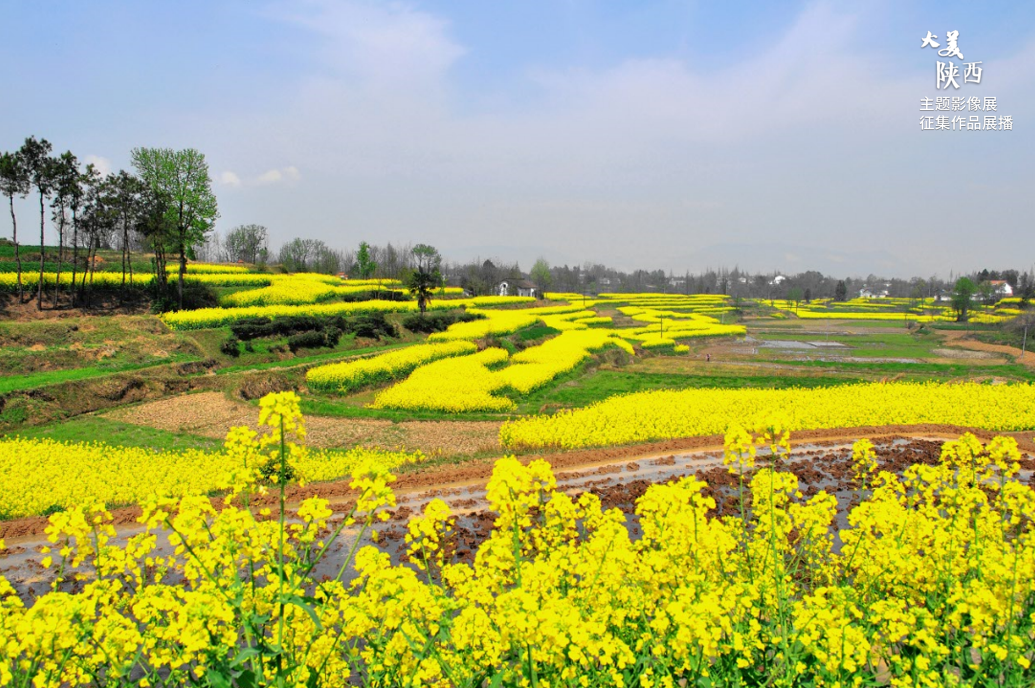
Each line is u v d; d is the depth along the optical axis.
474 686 5.68
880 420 26.39
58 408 27.31
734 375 44.97
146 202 48.22
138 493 17.19
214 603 5.00
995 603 5.82
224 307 52.59
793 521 8.18
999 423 25.88
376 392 35.97
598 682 5.64
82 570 12.27
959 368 49.03
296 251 106.19
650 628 6.19
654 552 6.64
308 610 4.89
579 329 68.44
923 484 9.12
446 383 35.47
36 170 41.91
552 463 19.39
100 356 34.00
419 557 11.84
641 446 20.91
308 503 5.68
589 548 6.89
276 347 41.16
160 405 29.59
